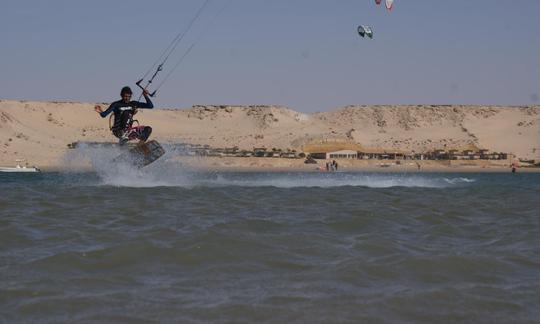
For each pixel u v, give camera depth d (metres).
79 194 28.41
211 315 9.19
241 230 16.58
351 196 29.72
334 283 11.06
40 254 13.45
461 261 12.89
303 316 9.19
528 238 16.53
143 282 11.09
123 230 16.88
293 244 14.64
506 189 38.50
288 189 34.53
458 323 8.95
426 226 18.70
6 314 9.16
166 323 8.83
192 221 18.73
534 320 9.09
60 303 9.70
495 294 10.41
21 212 21.22
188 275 11.64
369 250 14.10
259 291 10.52
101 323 8.80
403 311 9.46
